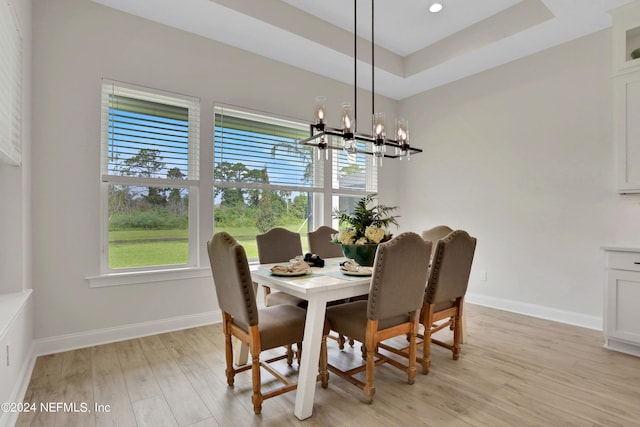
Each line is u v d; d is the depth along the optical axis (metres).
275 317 2.02
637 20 2.75
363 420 1.76
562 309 3.37
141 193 3.00
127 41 2.87
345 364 2.46
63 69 2.60
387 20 3.44
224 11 2.86
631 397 1.97
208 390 2.05
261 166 3.69
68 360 2.42
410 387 2.11
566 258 3.35
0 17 1.71
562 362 2.44
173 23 3.04
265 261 2.87
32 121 2.47
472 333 3.05
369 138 2.55
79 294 2.66
